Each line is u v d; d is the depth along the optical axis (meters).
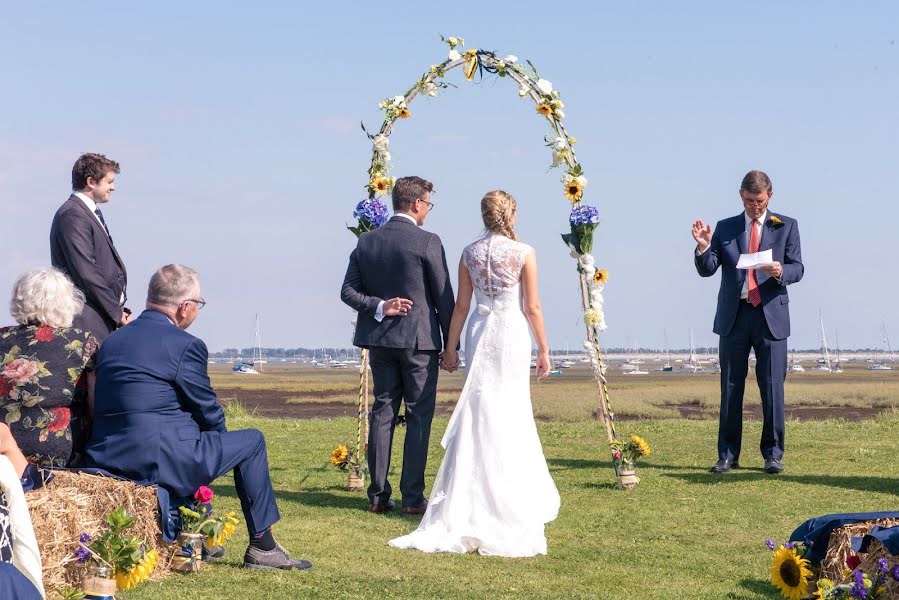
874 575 3.63
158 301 4.44
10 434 3.83
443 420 12.69
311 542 5.08
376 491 6.15
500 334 5.50
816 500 6.33
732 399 7.70
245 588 4.00
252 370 181.12
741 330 7.62
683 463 8.25
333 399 40.34
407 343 6.00
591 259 7.35
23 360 4.28
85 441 4.44
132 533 4.00
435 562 4.70
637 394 32.00
